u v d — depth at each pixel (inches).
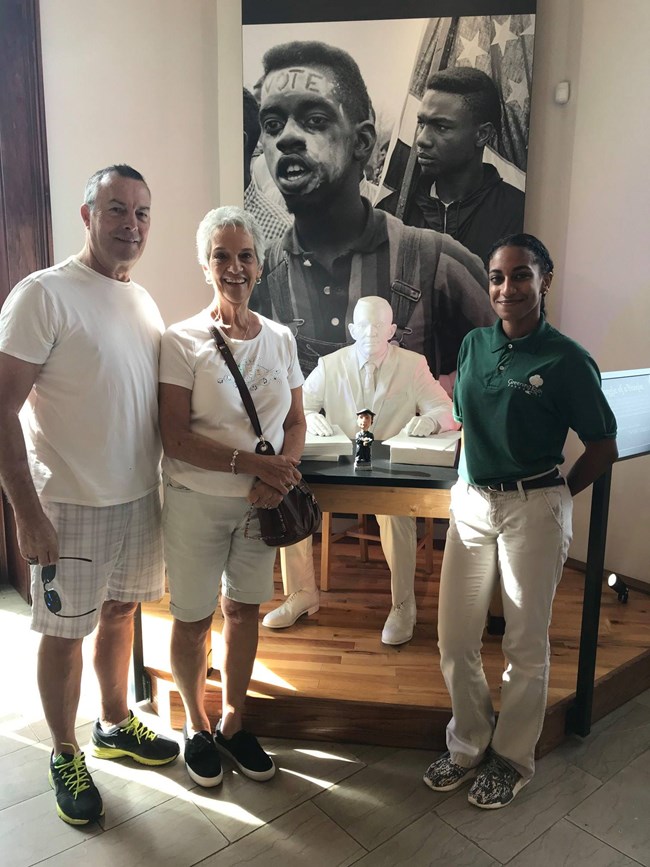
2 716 87.5
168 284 123.3
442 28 113.3
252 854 65.8
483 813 71.1
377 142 118.4
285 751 81.1
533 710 71.2
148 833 68.4
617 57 108.0
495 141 115.6
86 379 64.2
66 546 66.2
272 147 120.6
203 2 117.6
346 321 125.3
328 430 88.4
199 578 70.3
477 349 68.4
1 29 101.7
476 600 71.5
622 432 82.9
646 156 106.7
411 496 76.9
